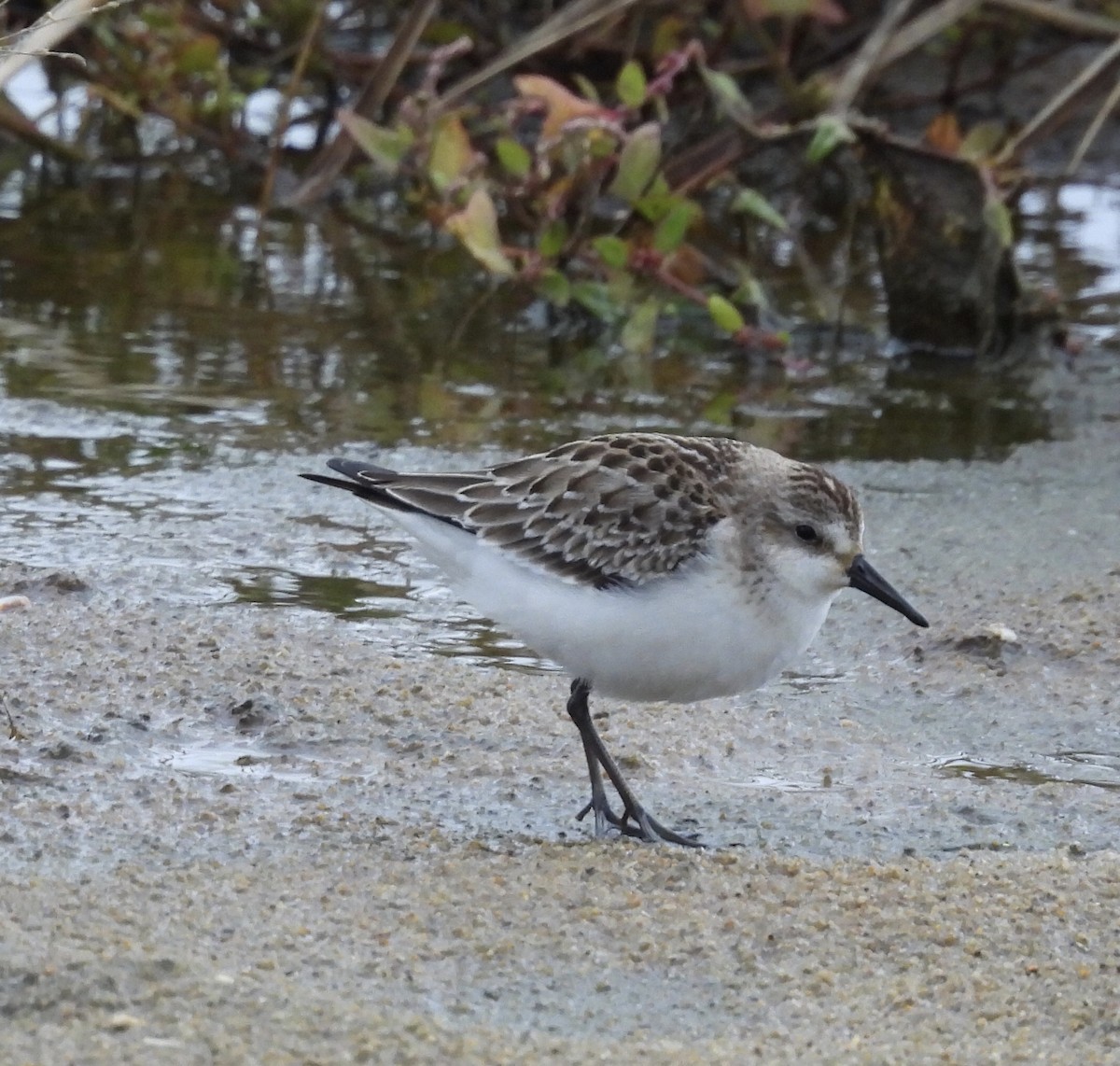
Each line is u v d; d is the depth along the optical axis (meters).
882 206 16.91
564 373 16.14
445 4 20.91
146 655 10.53
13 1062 6.24
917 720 10.53
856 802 9.38
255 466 13.77
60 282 17.83
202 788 8.99
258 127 21.69
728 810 9.22
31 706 9.79
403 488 9.52
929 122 21.70
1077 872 8.39
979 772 9.87
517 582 9.21
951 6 18.33
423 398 15.33
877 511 13.41
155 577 11.79
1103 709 10.63
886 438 14.89
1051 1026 7.07
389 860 8.30
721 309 16.33
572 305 17.53
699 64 17.62
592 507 9.06
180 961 6.94
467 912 7.77
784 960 7.53
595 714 10.28
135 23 20.03
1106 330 17.50
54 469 13.55
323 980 7.07
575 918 7.77
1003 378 16.47
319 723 9.88
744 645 9.06
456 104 19.19
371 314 17.47
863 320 17.83
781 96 20.17
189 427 14.45
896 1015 7.11
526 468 9.42
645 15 20.27
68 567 11.83
